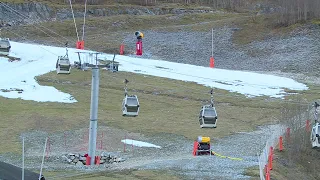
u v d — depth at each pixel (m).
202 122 69.44
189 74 138.38
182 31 193.50
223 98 117.12
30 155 71.31
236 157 72.56
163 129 91.44
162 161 68.69
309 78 142.38
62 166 65.06
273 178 62.25
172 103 110.94
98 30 195.88
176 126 93.94
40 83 116.88
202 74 139.50
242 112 107.31
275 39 176.00
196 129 92.62
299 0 186.88
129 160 70.69
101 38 183.25
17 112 95.06
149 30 196.25
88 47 168.88
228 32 188.75
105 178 58.28
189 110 106.44
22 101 103.25
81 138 83.25
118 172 61.38
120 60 147.38
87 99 109.12
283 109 97.94
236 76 139.50
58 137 82.88
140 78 129.25
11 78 117.56
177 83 127.75
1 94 106.06
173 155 75.06
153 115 100.69
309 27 180.12
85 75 126.44
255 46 172.88
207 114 69.19
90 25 198.00
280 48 168.25
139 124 93.56
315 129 67.38
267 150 77.31
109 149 77.69
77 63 67.56
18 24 193.50
